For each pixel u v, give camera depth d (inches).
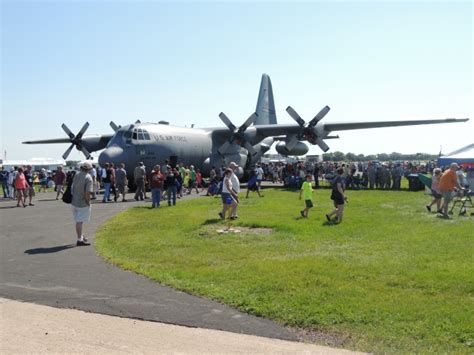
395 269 347.6
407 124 1301.7
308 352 207.8
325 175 1530.5
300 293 292.2
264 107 1732.3
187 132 1282.0
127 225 584.1
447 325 236.2
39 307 267.3
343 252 414.6
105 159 1068.5
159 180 790.5
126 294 294.8
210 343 217.2
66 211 759.7
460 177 842.8
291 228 544.1
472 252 407.8
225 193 588.7
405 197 973.2
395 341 220.1
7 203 908.0
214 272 345.7
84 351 204.1
